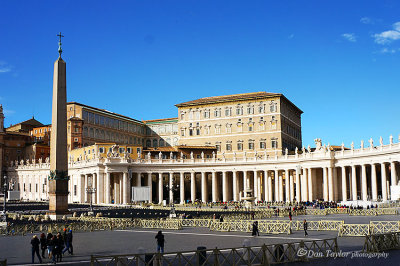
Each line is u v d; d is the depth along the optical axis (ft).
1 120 471.62
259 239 112.16
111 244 108.88
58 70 168.96
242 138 409.90
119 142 467.52
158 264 69.05
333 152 305.94
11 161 472.85
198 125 428.97
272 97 402.31
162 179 376.27
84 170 361.71
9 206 305.32
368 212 189.98
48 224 146.00
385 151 257.75
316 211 202.59
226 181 356.38
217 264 72.49
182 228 150.71
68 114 422.82
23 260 87.86
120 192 348.18
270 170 342.03
